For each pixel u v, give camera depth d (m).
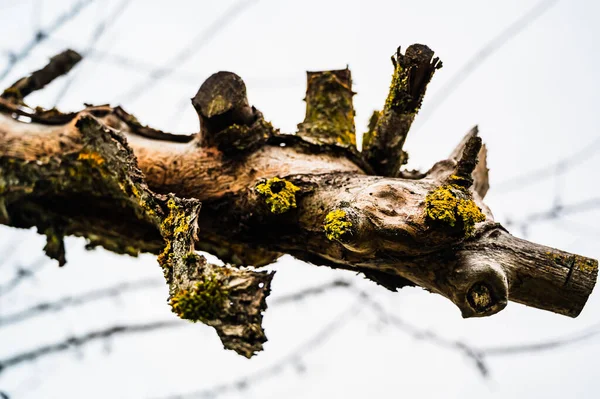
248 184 1.90
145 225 1.94
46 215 1.96
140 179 1.83
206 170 1.91
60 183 1.94
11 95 2.04
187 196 1.91
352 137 1.99
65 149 1.93
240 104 1.89
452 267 1.80
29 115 1.96
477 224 1.82
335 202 1.85
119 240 1.97
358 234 1.78
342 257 1.85
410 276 1.83
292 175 1.88
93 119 1.88
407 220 1.78
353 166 1.92
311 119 1.99
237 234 1.90
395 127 1.91
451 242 1.79
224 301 1.71
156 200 1.81
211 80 1.90
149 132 1.96
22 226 1.98
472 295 1.79
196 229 1.77
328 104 2.00
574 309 1.81
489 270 1.78
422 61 1.86
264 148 1.92
